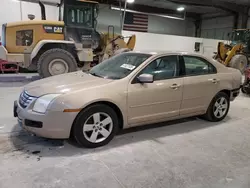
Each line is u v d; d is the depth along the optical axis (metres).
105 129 3.02
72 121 2.74
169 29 19.33
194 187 2.24
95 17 7.75
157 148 3.05
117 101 2.96
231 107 5.41
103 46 8.78
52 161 2.60
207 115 4.13
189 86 3.62
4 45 7.07
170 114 3.52
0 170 2.38
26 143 3.04
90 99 2.77
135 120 3.21
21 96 3.05
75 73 3.74
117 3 15.43
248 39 12.91
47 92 2.78
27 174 2.33
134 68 3.25
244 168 2.61
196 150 3.03
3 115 4.16
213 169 2.57
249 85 6.73
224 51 11.84
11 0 9.87
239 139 3.45
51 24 7.19
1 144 2.99
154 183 2.27
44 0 7.53
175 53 3.61
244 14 16.80
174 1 14.31
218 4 15.24
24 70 9.85
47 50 7.10
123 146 3.06
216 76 4.00
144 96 3.18
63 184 2.19
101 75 3.41
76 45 7.50
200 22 20.67
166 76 3.44
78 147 2.96
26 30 7.03
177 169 2.54
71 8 7.30
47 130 2.69
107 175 2.37
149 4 16.39
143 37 13.88
